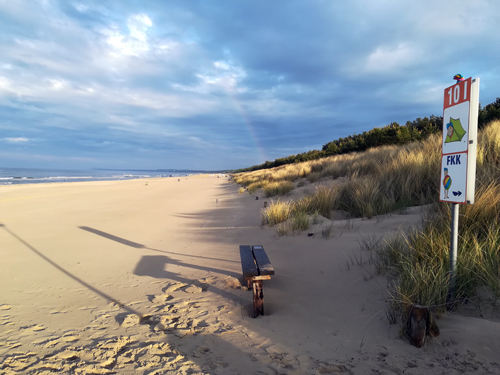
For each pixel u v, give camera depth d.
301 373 2.09
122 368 2.21
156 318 3.05
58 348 2.52
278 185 14.76
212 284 4.01
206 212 11.57
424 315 2.29
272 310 3.18
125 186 30.55
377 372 2.07
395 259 3.58
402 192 7.22
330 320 2.83
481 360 2.09
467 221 3.74
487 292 2.75
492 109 14.55
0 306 3.49
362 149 25.28
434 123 23.44
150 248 6.27
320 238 5.55
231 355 2.35
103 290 3.96
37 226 8.91
